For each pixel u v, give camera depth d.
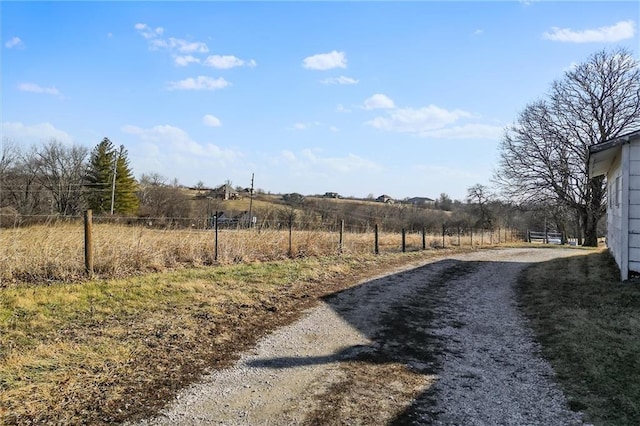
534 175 32.66
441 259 17.81
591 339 6.79
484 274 14.20
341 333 7.34
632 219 10.49
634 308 8.23
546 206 34.16
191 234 13.23
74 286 8.51
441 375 5.67
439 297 10.48
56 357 5.40
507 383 5.43
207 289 9.23
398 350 6.61
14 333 6.04
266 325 7.57
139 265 10.53
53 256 9.59
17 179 43.06
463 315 8.84
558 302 9.39
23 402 4.34
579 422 4.43
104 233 11.72
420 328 7.83
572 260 16.59
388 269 14.38
